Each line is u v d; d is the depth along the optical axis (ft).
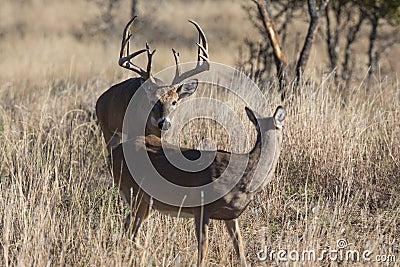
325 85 135.23
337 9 183.42
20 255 77.20
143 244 87.30
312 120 112.78
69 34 330.95
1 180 102.32
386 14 175.52
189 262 81.10
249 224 95.25
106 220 86.74
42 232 79.56
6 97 163.84
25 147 108.17
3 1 416.87
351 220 96.63
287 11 183.11
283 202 100.78
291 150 111.34
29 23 370.73
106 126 122.11
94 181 108.58
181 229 88.33
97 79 158.10
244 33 319.68
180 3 406.00
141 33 298.76
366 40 244.01
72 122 124.57
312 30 138.72
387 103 131.34
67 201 98.22
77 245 82.79
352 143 109.60
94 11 392.47
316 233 86.33
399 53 254.68
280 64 139.54
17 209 87.45
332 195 103.96
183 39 323.78
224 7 399.85
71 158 110.52
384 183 106.73
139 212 86.22
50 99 145.28
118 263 76.13
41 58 257.75
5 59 256.32
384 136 116.26
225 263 82.94
